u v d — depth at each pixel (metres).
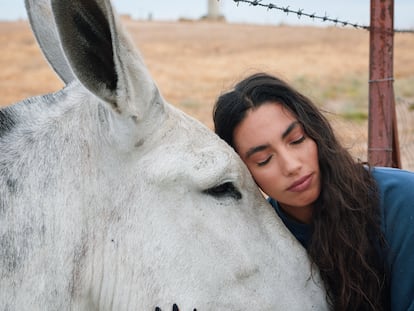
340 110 23.31
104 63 2.80
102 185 3.03
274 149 3.21
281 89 3.27
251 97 3.24
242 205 3.12
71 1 2.69
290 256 3.17
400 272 3.26
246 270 3.03
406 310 3.28
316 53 50.12
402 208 3.28
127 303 3.01
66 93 3.26
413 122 13.53
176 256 2.96
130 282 3.00
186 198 3.00
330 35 59.69
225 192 3.09
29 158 3.06
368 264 3.33
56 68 3.44
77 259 2.99
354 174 3.34
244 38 60.72
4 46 51.69
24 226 2.96
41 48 3.38
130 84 2.81
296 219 3.55
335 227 3.30
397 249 3.27
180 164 2.98
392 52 4.48
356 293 3.31
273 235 3.17
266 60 46.88
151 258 2.97
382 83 4.48
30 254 2.94
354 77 36.84
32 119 3.19
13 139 3.13
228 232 3.03
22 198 3.00
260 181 3.26
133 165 3.01
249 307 3.02
